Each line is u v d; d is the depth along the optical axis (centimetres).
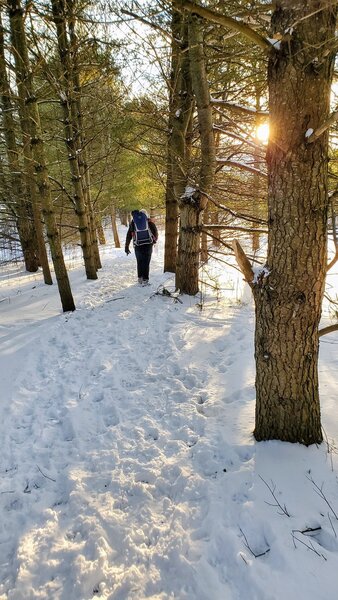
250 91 530
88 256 924
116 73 580
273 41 193
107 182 1258
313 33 185
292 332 231
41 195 584
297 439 251
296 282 222
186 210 636
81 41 619
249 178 625
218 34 448
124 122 603
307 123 196
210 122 456
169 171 604
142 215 798
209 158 485
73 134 813
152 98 592
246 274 247
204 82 426
